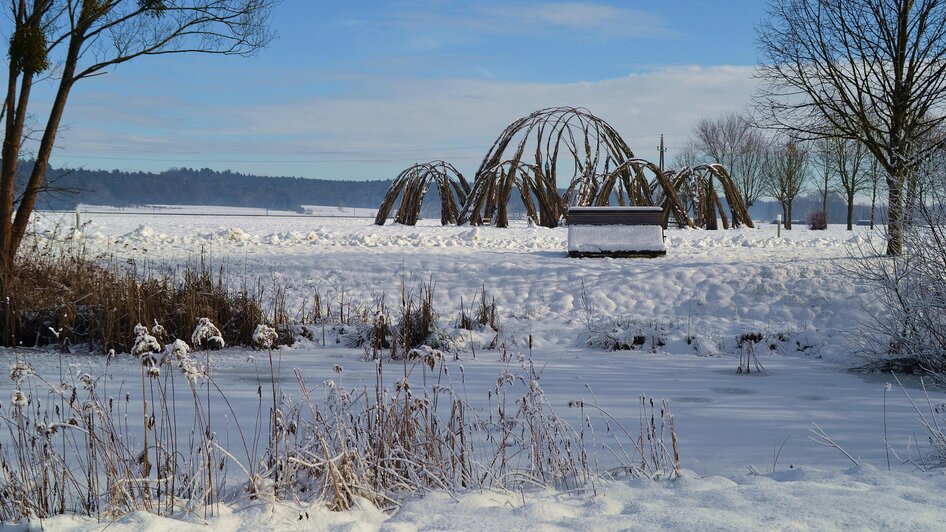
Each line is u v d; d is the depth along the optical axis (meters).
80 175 171.50
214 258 17.92
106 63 13.78
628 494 4.38
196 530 3.65
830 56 18.72
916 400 7.70
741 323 12.81
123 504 4.02
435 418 5.22
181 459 5.08
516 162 37.97
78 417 4.90
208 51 14.43
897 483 4.50
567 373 9.27
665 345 11.44
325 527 3.79
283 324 12.12
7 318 10.97
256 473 4.32
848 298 13.21
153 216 57.41
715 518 3.71
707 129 62.44
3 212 12.88
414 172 41.00
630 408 7.16
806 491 4.21
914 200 9.62
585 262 17.12
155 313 11.21
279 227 35.69
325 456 4.39
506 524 3.78
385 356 10.67
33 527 3.70
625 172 39.09
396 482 4.55
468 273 16.25
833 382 8.79
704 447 5.77
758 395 7.94
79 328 11.30
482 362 10.21
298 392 7.68
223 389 7.93
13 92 13.09
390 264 17.05
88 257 16.22
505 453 5.22
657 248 18.27
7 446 5.14
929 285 9.53
